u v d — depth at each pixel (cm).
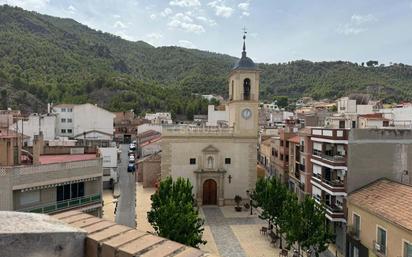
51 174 3281
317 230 3020
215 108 12531
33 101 14438
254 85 5184
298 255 3209
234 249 3519
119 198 5434
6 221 733
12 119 7975
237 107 5169
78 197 3553
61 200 3397
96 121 10938
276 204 3741
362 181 3469
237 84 5166
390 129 3500
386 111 7875
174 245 696
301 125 7862
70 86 17162
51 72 19388
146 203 5150
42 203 3244
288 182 5716
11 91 14238
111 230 784
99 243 707
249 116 5184
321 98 19225
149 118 14362
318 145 4156
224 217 4622
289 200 3469
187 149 5106
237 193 5212
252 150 5200
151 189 6081
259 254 3394
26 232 659
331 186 3594
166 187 3412
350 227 3259
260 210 4938
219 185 5156
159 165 6259
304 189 4591
